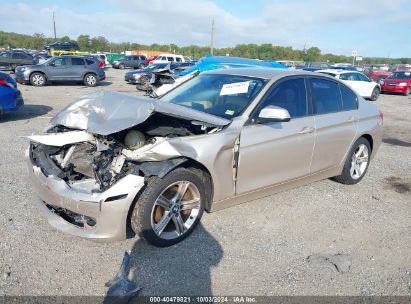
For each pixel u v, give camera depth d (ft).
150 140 10.52
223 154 11.16
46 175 10.44
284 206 14.17
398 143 27.84
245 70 14.66
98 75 63.16
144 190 9.96
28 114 31.48
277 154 12.63
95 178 9.98
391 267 10.62
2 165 16.97
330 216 13.62
